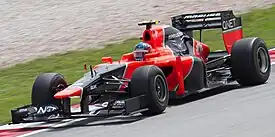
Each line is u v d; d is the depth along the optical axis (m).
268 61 45.66
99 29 96.12
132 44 82.06
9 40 98.25
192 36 49.22
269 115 33.78
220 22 47.38
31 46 91.50
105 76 39.31
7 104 52.50
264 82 45.56
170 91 41.50
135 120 37.78
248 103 38.12
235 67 44.59
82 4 119.50
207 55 47.31
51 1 127.44
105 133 34.94
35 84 40.41
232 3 100.81
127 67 40.22
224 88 45.94
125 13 104.50
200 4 102.62
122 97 40.28
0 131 40.81
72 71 68.12
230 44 47.19
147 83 37.66
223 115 35.47
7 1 133.75
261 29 81.62
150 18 97.62
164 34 43.53
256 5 97.88
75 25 101.94
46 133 37.81
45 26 105.06
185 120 35.56
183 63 41.69
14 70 75.75
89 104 40.03
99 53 79.00
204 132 31.75
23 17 116.00
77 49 84.62
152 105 37.81
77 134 35.91
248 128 31.39
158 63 41.06
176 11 99.56
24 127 41.03
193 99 43.16
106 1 118.38
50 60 79.25
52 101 39.91
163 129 33.84
